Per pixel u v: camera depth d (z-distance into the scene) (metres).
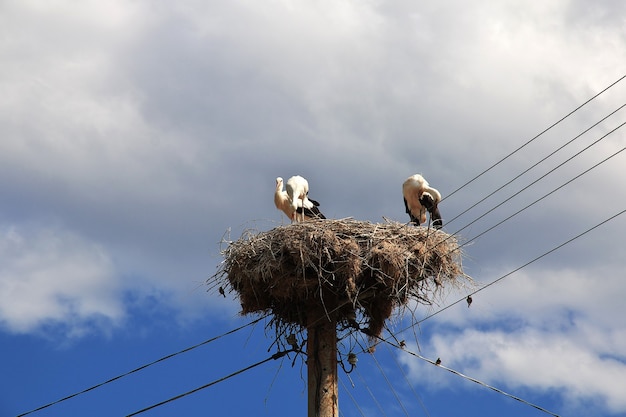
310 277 16.61
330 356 16.36
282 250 16.70
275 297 17.06
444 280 17.14
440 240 17.19
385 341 17.06
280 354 16.95
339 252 16.55
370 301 17.19
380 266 16.61
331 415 16.02
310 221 17.09
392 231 17.12
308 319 16.64
